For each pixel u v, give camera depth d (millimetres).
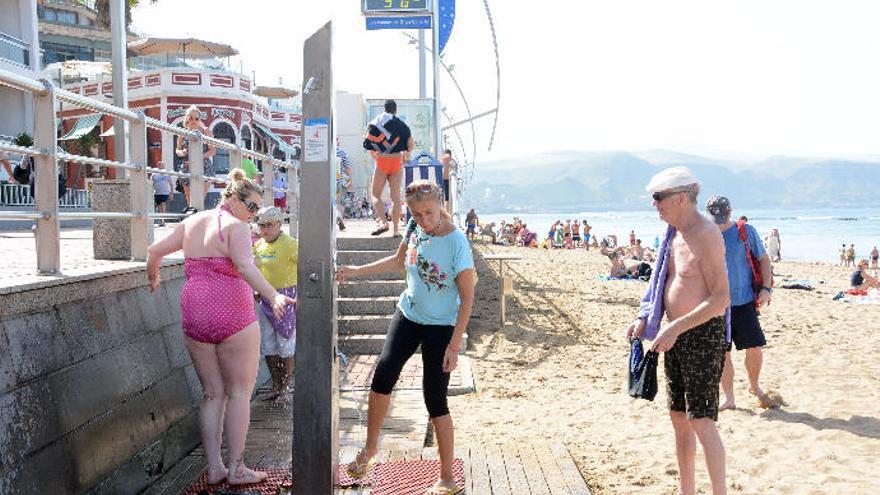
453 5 16812
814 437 6223
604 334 11438
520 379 8695
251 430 6250
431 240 4484
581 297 15344
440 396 4637
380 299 10078
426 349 4602
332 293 4023
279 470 5129
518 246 40562
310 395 4047
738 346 7031
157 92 30375
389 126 10891
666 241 4477
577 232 43219
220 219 4633
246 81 32375
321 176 4012
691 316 4133
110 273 4602
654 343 4191
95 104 4910
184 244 4746
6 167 18828
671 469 5570
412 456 5645
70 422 3965
